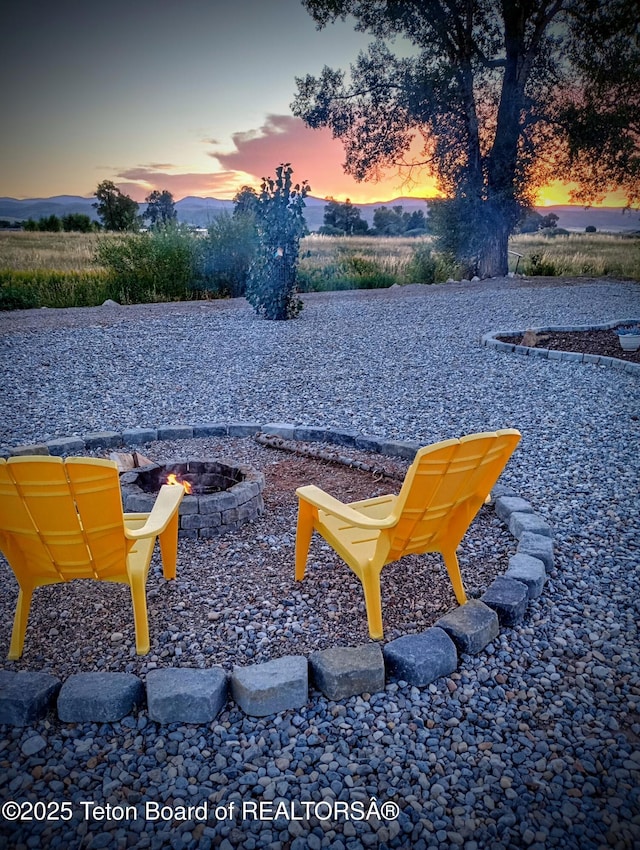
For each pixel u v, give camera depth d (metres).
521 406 6.71
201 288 16.84
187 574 3.35
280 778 2.03
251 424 5.82
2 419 6.14
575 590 3.13
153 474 4.11
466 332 11.27
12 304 14.68
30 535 2.45
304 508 3.11
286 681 2.29
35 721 2.25
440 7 19.05
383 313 13.55
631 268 21.89
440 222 21.42
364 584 2.70
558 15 19.23
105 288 15.91
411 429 5.90
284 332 11.23
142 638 2.64
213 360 9.01
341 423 6.10
